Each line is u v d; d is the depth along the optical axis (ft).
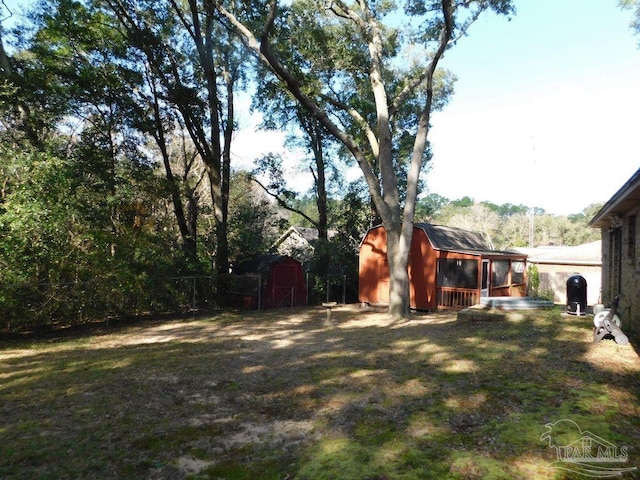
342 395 19.35
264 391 20.63
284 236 98.32
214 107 63.36
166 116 63.98
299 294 70.03
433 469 12.01
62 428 16.16
